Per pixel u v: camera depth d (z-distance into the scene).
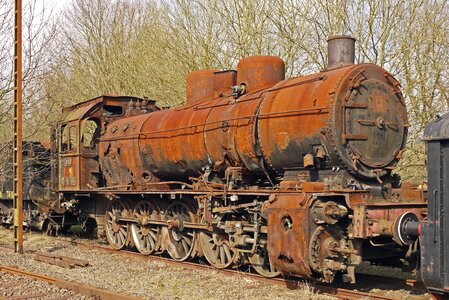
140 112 16.02
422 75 17.41
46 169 18.03
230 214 10.80
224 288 9.43
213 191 10.92
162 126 12.98
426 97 17.38
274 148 9.82
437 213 6.49
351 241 8.60
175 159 12.47
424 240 6.64
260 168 10.37
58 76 25.84
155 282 10.14
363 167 9.05
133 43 29.56
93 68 31.45
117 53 30.03
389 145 9.38
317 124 8.96
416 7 17.59
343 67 9.45
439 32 17.22
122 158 14.25
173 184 13.22
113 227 14.47
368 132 9.12
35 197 17.98
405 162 18.22
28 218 18.75
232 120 10.71
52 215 17.39
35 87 18.19
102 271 11.37
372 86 9.27
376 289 9.23
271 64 11.19
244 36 20.67
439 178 6.48
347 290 8.63
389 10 17.81
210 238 11.68
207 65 22.17
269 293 8.95
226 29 21.62
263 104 10.14
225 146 10.91
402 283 9.68
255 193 9.75
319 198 8.55
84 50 31.55
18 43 14.10
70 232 19.06
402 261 9.99
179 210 12.48
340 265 8.30
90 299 8.37
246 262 10.51
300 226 8.48
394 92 9.59
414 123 17.77
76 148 15.30
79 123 15.25
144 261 12.66
